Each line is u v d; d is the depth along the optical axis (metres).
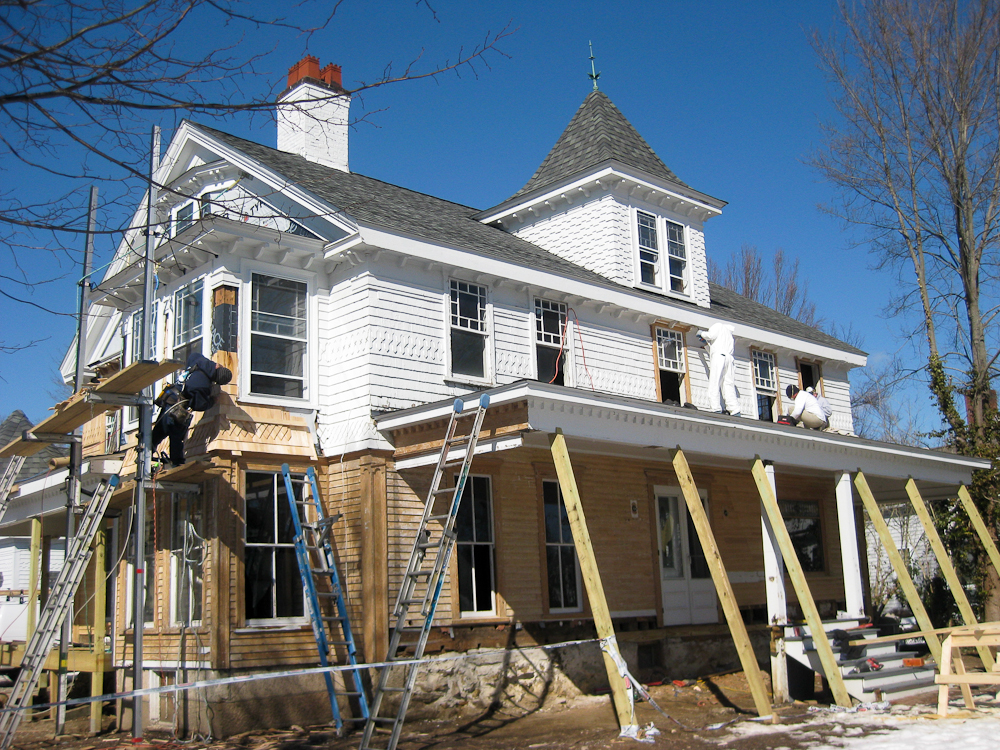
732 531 17.59
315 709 11.73
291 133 17.77
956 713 10.64
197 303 13.01
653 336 17.72
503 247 16.06
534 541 13.88
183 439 11.77
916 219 22.61
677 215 19.53
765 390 20.06
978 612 21.27
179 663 11.66
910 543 26.58
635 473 15.88
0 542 29.03
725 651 16.58
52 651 13.68
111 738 11.59
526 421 10.70
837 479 15.43
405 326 13.30
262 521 12.10
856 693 12.10
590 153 19.05
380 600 11.90
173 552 12.50
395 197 16.95
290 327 13.09
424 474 12.85
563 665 13.63
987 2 20.91
